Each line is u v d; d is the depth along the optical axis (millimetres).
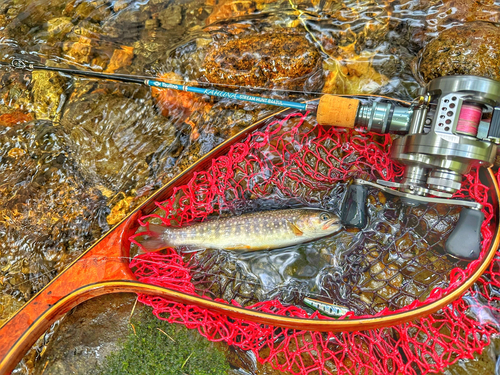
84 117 350
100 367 294
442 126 254
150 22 357
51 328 311
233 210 329
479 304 309
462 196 317
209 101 350
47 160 346
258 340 301
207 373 293
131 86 356
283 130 326
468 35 313
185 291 280
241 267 320
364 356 301
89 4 360
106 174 348
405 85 339
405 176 283
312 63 328
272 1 344
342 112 281
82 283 284
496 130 254
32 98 357
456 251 295
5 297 326
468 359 299
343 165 329
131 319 306
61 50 363
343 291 314
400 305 312
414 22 336
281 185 330
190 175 319
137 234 304
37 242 334
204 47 344
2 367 259
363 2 337
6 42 363
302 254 321
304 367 293
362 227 312
